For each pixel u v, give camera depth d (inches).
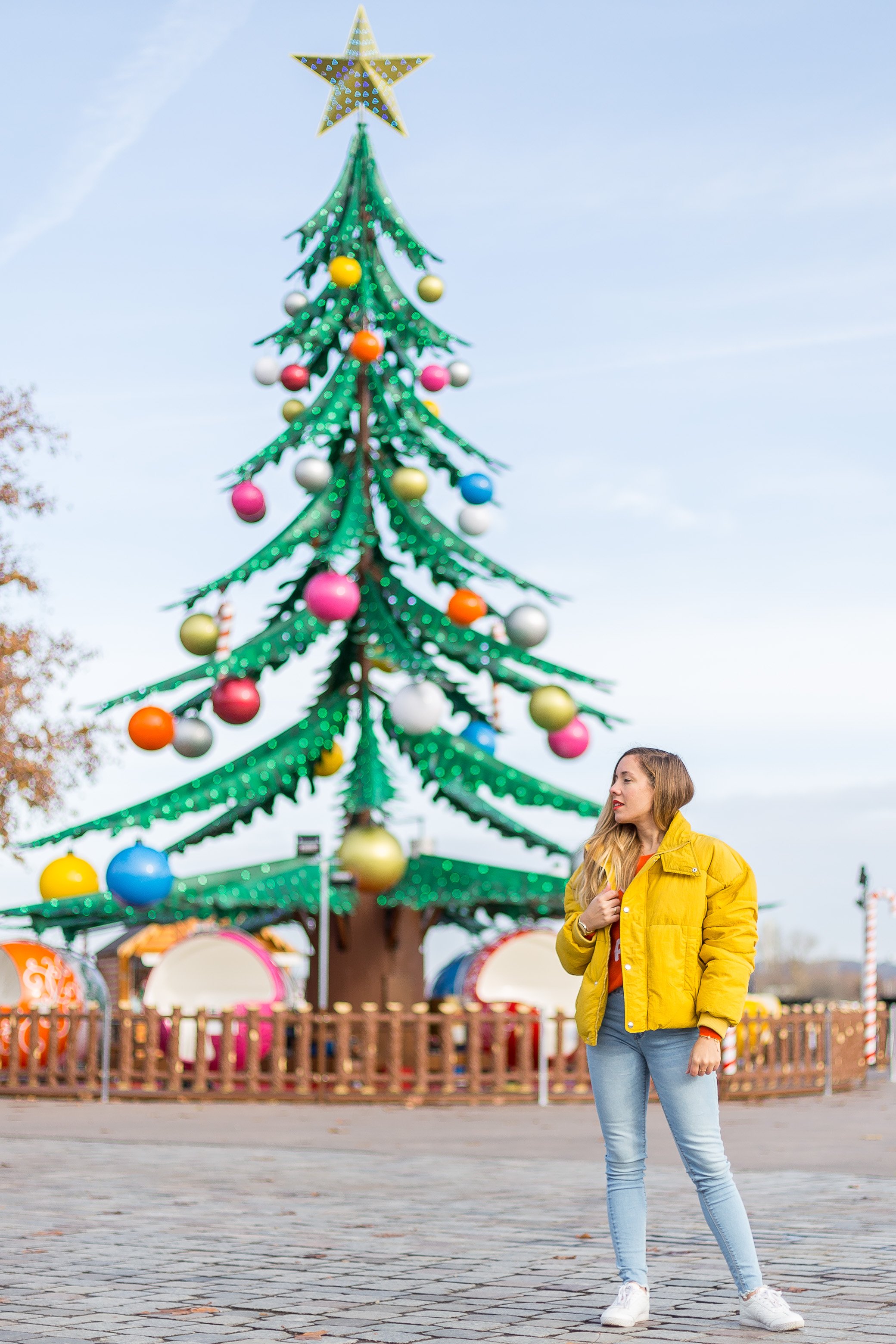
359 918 812.0
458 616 754.8
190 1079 715.4
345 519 777.6
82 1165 424.5
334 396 796.0
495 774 761.6
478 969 791.7
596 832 226.4
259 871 768.3
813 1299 227.0
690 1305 223.5
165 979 760.3
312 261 842.8
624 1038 219.1
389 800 804.0
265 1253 274.8
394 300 824.9
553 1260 267.6
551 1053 732.0
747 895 215.9
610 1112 219.3
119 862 703.1
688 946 214.8
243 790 770.8
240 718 758.5
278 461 805.9
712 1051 210.4
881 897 1072.2
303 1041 709.3
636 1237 215.8
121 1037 724.0
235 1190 369.7
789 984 3565.5
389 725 794.8
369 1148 481.7
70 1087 720.3
